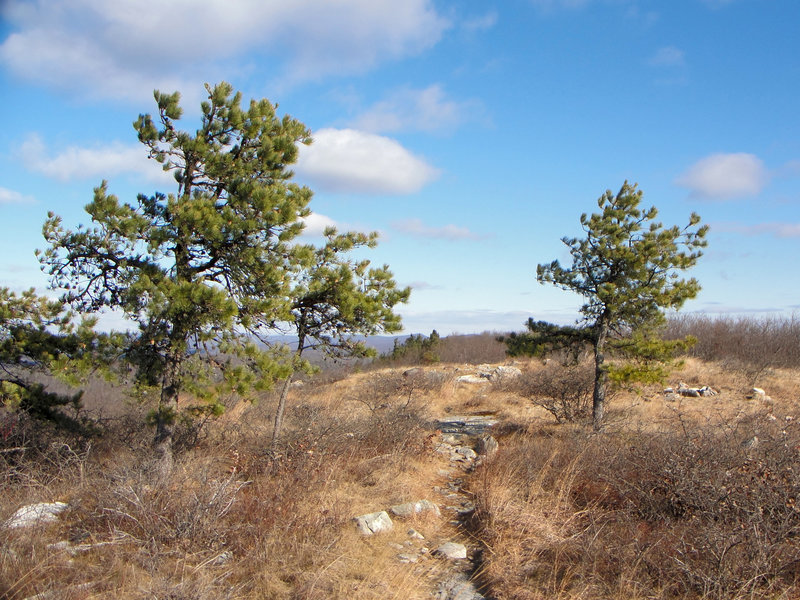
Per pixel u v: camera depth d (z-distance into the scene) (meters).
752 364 18.78
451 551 5.87
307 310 9.84
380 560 5.57
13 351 9.16
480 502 7.12
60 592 4.40
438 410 15.78
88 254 8.32
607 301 10.91
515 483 7.57
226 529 5.73
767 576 4.65
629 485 6.62
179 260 8.44
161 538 5.52
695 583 4.63
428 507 7.13
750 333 23.62
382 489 7.66
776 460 6.10
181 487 6.39
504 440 11.27
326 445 8.89
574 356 12.21
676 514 6.12
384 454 9.03
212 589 4.65
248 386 7.93
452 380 18.89
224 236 7.93
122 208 7.83
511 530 6.07
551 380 13.66
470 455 10.33
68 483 7.18
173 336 8.13
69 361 8.23
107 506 5.93
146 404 10.09
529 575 5.22
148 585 4.63
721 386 15.91
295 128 9.23
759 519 5.10
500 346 30.69
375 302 9.42
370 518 6.42
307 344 10.15
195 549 5.44
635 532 5.60
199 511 5.76
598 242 11.27
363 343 10.04
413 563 5.61
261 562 5.20
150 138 8.52
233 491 6.39
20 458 7.83
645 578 4.91
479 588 5.13
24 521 5.75
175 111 8.55
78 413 10.38
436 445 11.02
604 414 11.46
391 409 12.40
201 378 8.02
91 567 4.91
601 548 5.38
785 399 14.44
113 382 8.19
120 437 10.26
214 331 7.95
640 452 7.21
